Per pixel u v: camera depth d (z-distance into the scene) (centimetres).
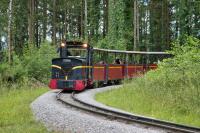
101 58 3409
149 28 6412
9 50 3456
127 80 3309
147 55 4200
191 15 5556
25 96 2473
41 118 1672
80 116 1664
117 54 3750
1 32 4281
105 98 2420
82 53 3111
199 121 1608
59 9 6072
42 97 2427
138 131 1362
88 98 2430
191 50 2420
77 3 6062
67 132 1388
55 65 2994
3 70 3192
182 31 5603
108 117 1662
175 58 2469
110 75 3575
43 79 3631
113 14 5247
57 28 6300
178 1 5759
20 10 5391
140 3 6612
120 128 1412
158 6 6294
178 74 2298
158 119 1567
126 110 1944
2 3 4653
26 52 3806
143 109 1916
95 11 6094
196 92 1877
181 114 1753
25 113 1753
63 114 1719
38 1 5866
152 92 2208
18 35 5356
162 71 2506
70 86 2927
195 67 2233
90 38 5575
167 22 5984
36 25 5819
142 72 4119
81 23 5838
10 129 1416
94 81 3244
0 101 2214
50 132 1374
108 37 5034
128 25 5794
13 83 3092
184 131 1344
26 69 3403
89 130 1411
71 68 2952
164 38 5944
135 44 5197
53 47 3909
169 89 2114
